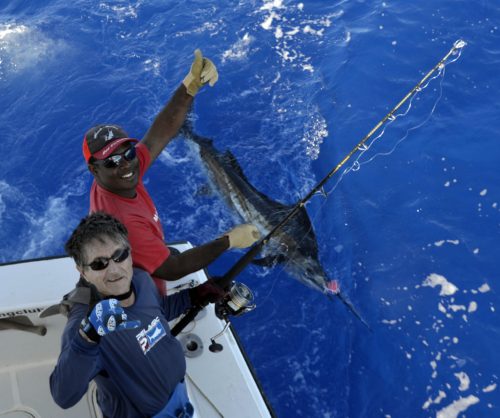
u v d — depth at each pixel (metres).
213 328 3.00
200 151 7.15
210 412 2.65
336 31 8.54
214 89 8.10
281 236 6.14
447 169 6.63
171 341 2.17
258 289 6.16
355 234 6.36
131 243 2.50
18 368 3.06
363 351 5.53
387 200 6.55
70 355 1.70
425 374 5.25
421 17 8.34
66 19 9.22
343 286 5.98
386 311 5.73
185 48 8.69
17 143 7.61
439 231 6.18
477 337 5.39
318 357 5.58
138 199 2.69
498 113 7.05
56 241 6.60
